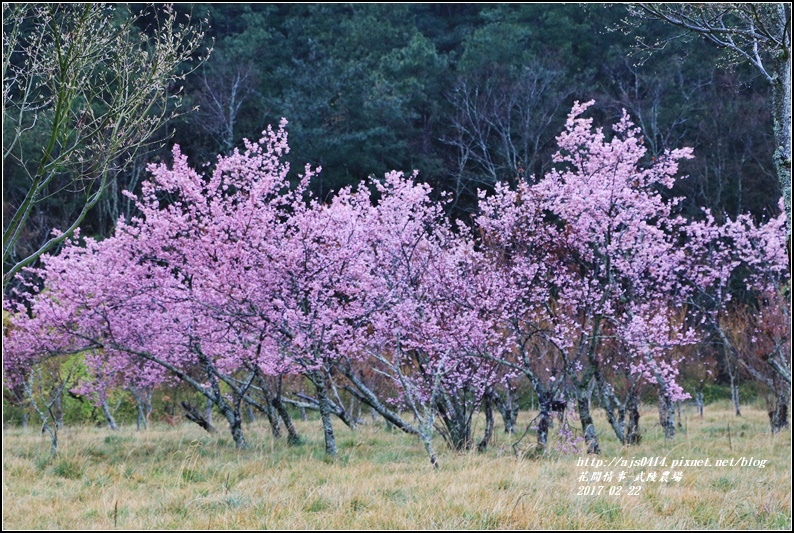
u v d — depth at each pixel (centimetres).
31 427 2095
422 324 1352
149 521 825
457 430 1411
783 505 902
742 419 2228
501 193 1616
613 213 1448
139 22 3231
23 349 1486
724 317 2047
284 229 1419
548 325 1627
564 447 1312
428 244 1502
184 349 1484
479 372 1411
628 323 1460
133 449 1380
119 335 1498
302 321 1303
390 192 1516
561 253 1569
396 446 1477
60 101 893
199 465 1194
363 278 1408
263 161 1470
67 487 1066
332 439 1321
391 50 4331
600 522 806
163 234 1398
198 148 3547
